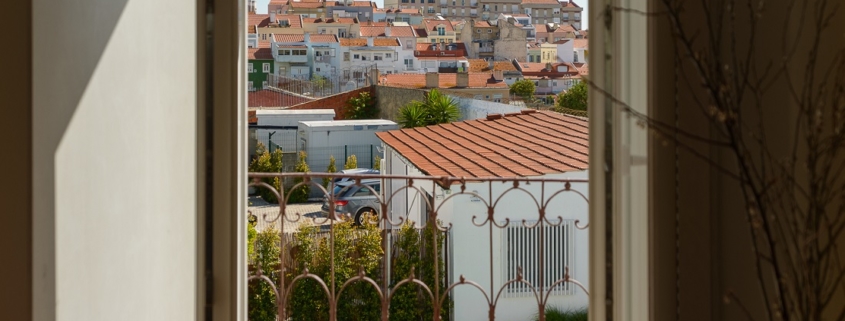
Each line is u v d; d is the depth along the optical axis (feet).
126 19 4.96
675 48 5.12
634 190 5.36
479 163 24.26
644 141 5.26
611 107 5.40
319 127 45.73
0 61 3.94
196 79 5.78
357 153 46.09
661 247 5.21
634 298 5.39
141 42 5.19
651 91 5.16
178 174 5.74
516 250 21.76
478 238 21.62
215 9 5.76
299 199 29.12
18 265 3.98
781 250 4.71
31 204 3.97
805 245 4.17
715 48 4.78
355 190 30.48
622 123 5.33
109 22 4.77
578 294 21.94
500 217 21.77
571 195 22.00
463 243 21.54
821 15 4.24
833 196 4.31
